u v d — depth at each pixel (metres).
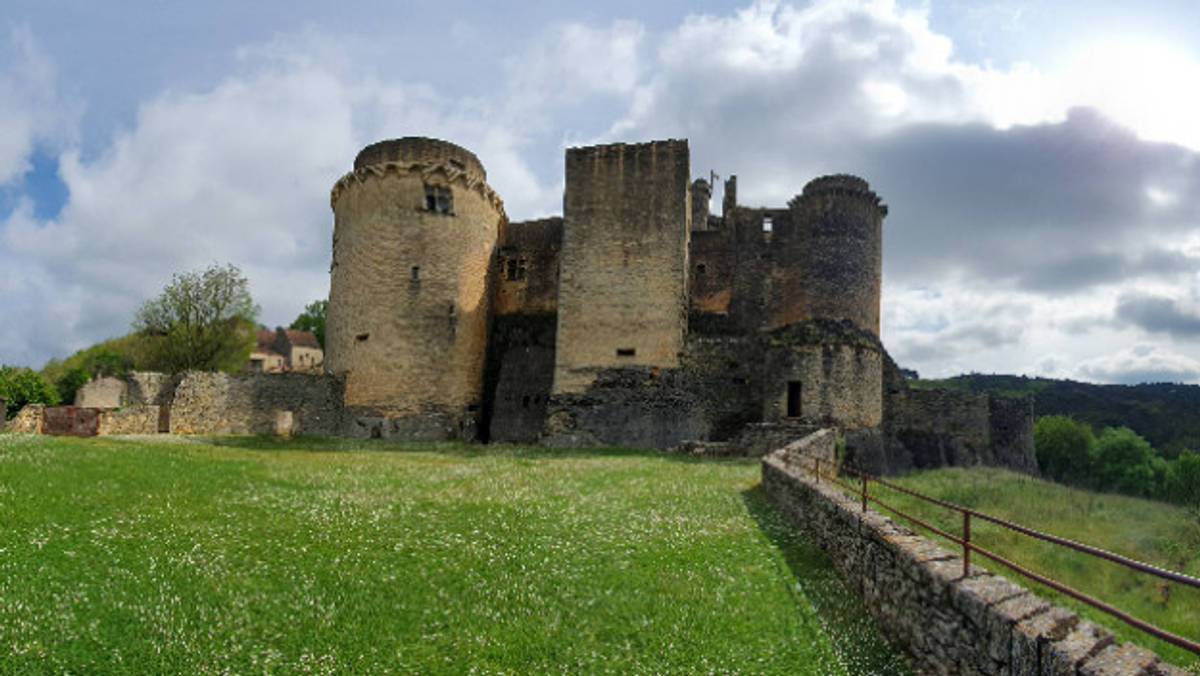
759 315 35.19
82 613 7.64
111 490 13.04
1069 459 62.25
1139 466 57.91
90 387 48.62
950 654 6.49
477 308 35.69
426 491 15.95
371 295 33.72
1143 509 21.95
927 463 35.66
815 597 9.23
